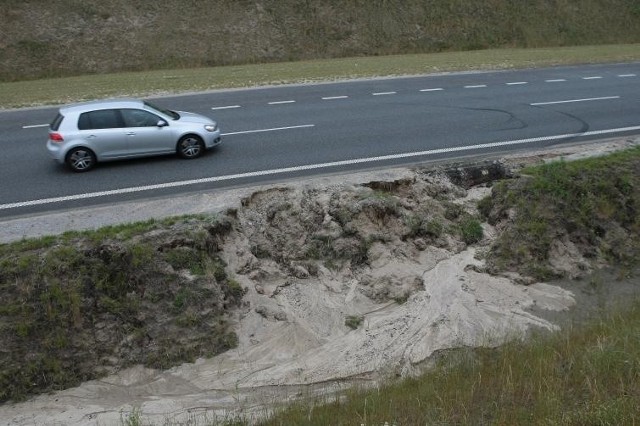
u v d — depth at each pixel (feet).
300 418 22.26
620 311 29.71
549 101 64.28
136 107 45.09
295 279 33.30
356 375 27.35
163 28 115.85
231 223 33.63
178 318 29.14
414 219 36.55
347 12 127.54
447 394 21.74
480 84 75.31
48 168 44.65
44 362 27.07
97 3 116.16
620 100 64.18
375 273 33.65
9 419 25.17
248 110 62.39
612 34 133.59
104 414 25.36
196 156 46.32
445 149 46.75
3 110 65.98
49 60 105.29
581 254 36.35
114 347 28.25
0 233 31.27
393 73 84.33
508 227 36.60
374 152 46.34
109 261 29.45
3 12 109.09
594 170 39.29
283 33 121.29
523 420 18.80
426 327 30.27
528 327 30.30
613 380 20.44
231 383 27.12
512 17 133.49
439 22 129.70
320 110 61.57
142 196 38.47
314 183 38.70
